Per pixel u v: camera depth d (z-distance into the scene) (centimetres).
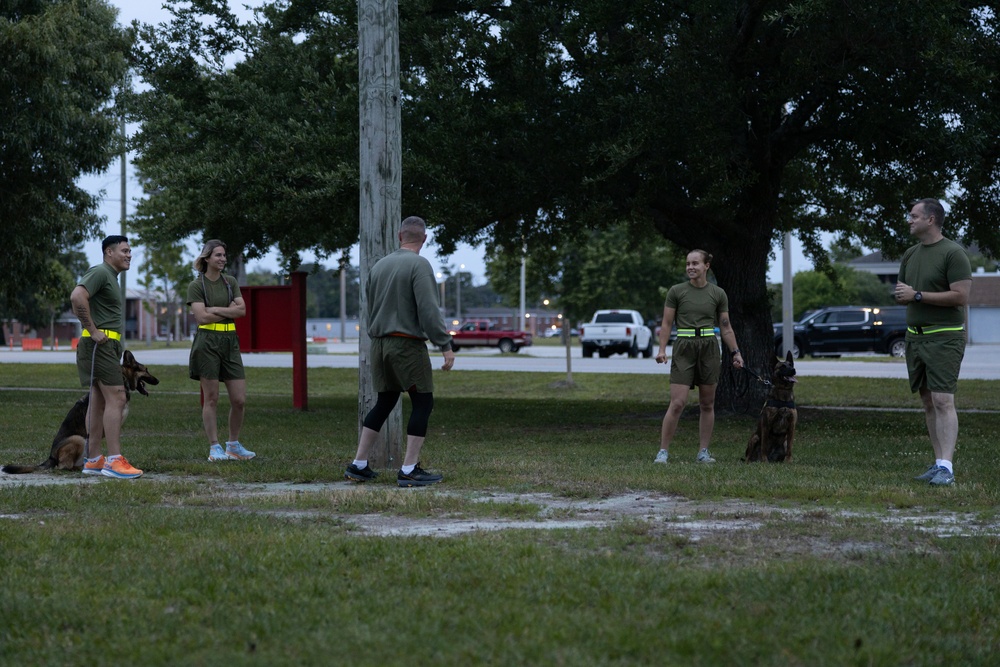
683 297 1128
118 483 920
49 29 2283
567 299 7494
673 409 1122
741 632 438
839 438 1470
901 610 474
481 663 400
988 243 1891
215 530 665
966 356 4250
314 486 934
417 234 935
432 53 1667
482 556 578
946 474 923
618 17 1582
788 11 1353
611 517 743
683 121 1478
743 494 849
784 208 2198
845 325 4541
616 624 450
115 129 2531
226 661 399
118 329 1002
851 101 1588
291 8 1870
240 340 2120
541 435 1552
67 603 479
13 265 2452
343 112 1662
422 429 926
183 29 1861
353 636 432
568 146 1591
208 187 1669
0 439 1415
